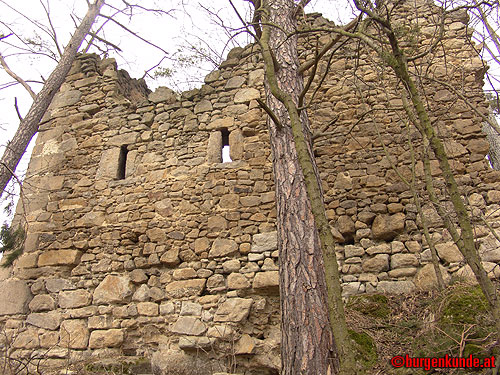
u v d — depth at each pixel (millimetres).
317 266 3611
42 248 6004
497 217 4703
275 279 4938
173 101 6445
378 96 5656
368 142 5449
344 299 4723
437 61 5645
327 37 6184
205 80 6387
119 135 6461
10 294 5785
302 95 3594
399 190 5125
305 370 3162
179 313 5121
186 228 5559
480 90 5426
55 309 5586
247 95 6074
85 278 5680
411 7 5992
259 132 5832
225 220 5465
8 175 5703
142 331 5156
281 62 4910
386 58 2850
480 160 5082
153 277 5438
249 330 4832
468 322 3617
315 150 5566
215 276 5195
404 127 5406
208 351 4820
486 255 4508
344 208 5227
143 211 5824
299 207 3904
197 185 5746
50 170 6535
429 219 4887
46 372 4996
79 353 5227
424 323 3812
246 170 5668
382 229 4988
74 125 6758
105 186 6164
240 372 4664
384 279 4770
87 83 7016
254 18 4980
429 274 4609
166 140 6180
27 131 6059
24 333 5500
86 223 5988
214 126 6043
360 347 3771
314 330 3297
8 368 4914
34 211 6297
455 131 5270
